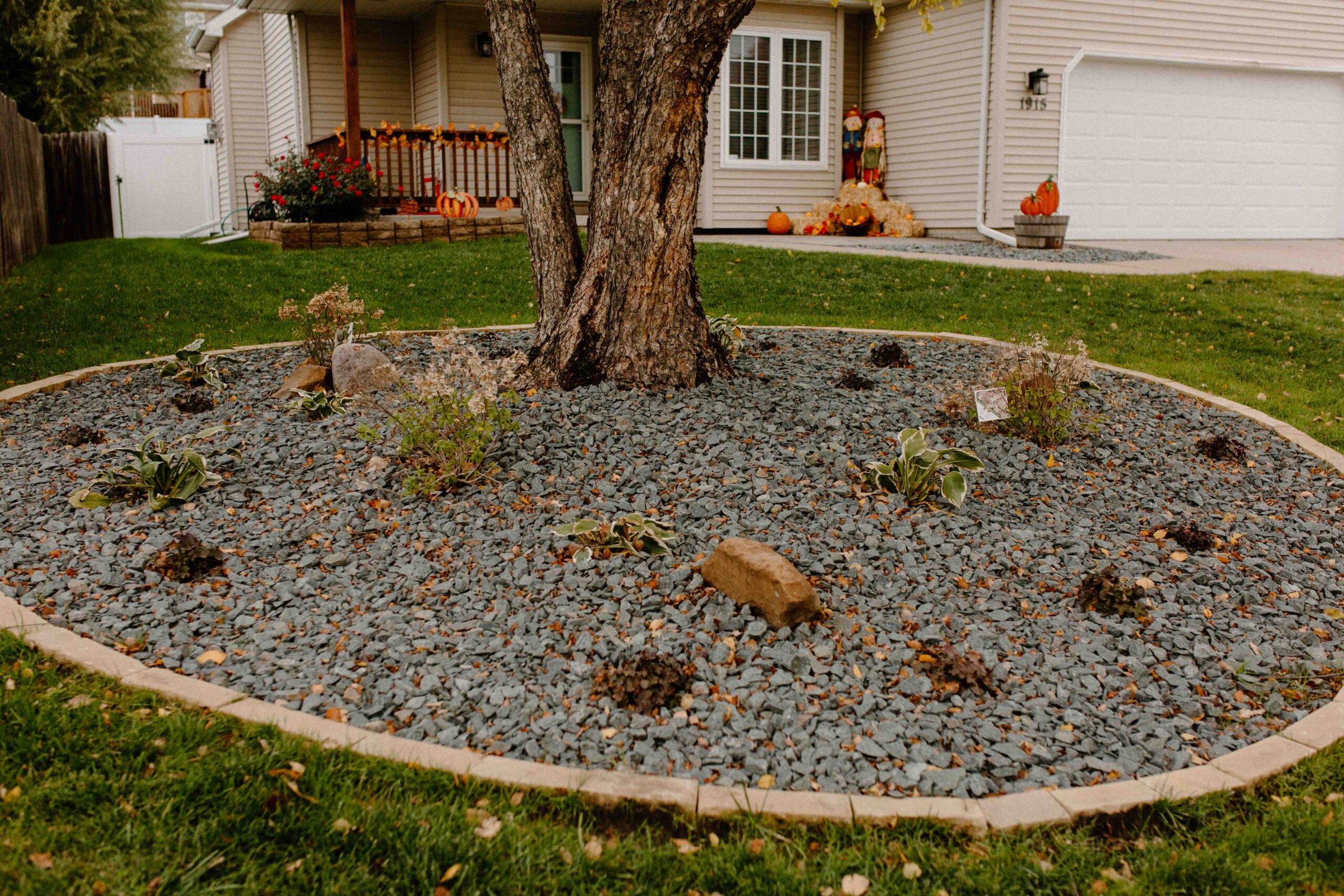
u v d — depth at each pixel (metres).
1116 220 15.90
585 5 15.16
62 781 2.47
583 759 2.80
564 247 5.77
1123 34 15.17
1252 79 16.28
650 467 4.70
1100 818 2.62
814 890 2.32
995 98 14.66
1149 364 7.57
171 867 2.23
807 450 4.95
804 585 3.57
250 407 5.78
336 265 10.89
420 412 4.78
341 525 4.20
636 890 2.30
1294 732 3.04
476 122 15.45
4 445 5.13
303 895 2.22
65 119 21.73
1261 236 16.92
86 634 3.32
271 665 3.21
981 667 3.31
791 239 15.03
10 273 10.97
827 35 16.14
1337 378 7.39
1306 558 4.42
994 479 4.90
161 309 8.88
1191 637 3.70
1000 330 8.49
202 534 4.12
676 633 3.49
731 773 2.76
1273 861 2.48
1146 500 4.86
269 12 15.63
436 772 2.61
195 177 19.08
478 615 3.60
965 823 2.55
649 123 5.27
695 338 5.67
